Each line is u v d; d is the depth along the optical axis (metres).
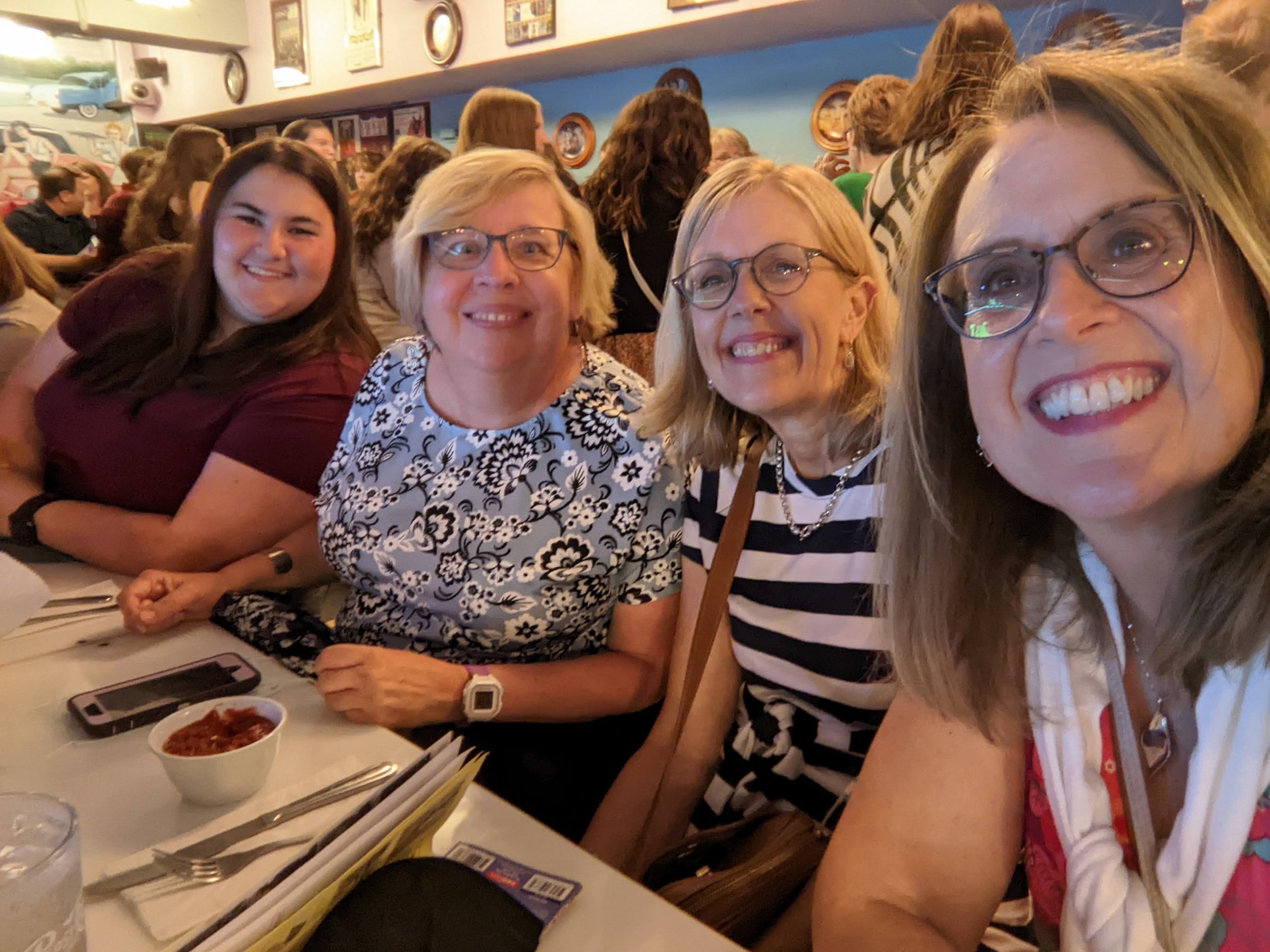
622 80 3.72
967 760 0.77
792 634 1.12
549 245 1.25
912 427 0.73
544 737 1.27
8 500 1.64
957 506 0.73
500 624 1.28
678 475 1.27
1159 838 0.67
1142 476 0.55
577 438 1.27
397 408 1.41
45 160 5.35
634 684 1.27
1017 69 0.62
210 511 1.50
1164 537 0.63
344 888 0.56
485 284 1.23
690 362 1.22
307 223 1.63
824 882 0.79
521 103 2.55
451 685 1.11
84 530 1.49
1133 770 0.67
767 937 0.92
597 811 1.19
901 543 0.77
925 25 2.82
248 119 5.42
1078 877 0.67
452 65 3.81
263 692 1.02
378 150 4.84
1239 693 0.60
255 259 1.60
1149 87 0.54
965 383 0.71
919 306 0.70
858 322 1.12
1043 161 0.56
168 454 1.65
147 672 1.06
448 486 1.30
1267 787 0.58
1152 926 0.63
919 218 0.69
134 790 0.81
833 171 3.10
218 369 1.61
